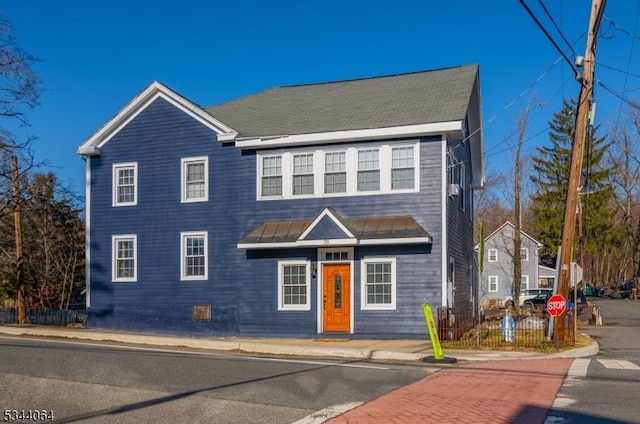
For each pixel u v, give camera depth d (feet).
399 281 72.33
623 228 229.86
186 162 83.25
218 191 81.20
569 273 64.80
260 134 78.74
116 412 31.50
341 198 75.46
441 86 83.87
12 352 52.37
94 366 44.68
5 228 114.83
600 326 106.11
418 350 59.77
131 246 85.35
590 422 29.55
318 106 85.87
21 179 107.04
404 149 73.97
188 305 81.46
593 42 63.62
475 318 79.10
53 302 118.73
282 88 99.60
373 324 72.64
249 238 76.54
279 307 76.79
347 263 74.43
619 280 291.58
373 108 80.38
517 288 144.46
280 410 31.96
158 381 39.55
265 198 78.64
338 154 76.43
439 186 72.13
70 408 32.30
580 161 64.64
